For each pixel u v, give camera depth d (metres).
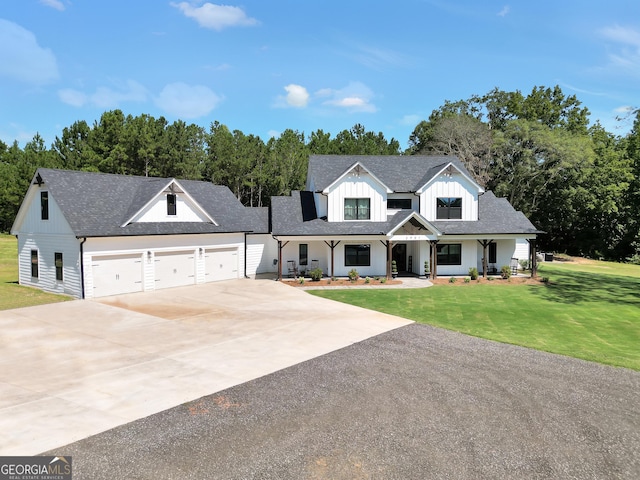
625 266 39.53
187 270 24.50
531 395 9.49
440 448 7.24
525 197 46.06
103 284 20.86
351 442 7.41
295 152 60.53
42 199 22.39
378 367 11.25
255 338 13.90
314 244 29.16
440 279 26.94
